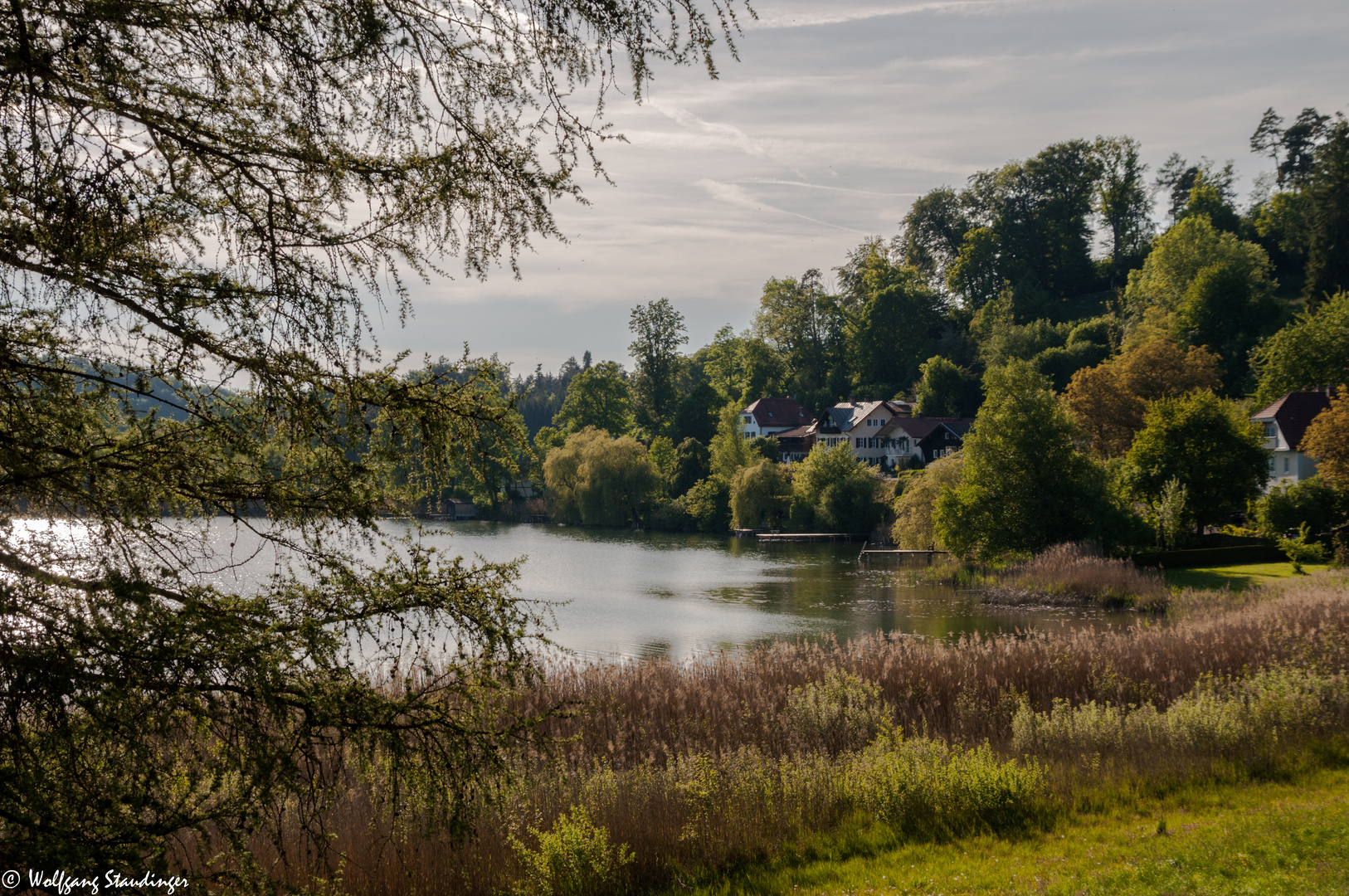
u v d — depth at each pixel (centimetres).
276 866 692
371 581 443
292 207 410
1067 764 1122
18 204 358
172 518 429
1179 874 762
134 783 358
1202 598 2812
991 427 3791
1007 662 1600
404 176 426
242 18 373
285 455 435
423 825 556
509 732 466
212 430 396
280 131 404
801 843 948
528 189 445
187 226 398
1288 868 754
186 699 365
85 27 344
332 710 405
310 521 432
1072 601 3142
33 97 342
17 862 320
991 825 963
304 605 422
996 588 3444
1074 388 5769
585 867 852
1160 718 1231
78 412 399
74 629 343
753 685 1485
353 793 735
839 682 1448
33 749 343
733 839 940
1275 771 1089
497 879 810
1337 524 3744
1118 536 3672
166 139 385
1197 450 4044
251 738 384
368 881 755
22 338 372
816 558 4816
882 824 980
